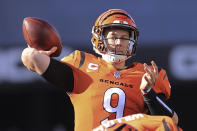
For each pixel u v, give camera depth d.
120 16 11.49
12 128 38.78
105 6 28.53
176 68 28.12
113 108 10.82
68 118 38.62
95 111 10.76
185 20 28.45
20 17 28.27
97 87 10.98
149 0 28.47
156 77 10.30
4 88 28.06
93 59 11.60
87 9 28.56
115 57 11.42
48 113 38.34
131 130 9.91
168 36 28.42
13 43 28.11
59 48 10.80
